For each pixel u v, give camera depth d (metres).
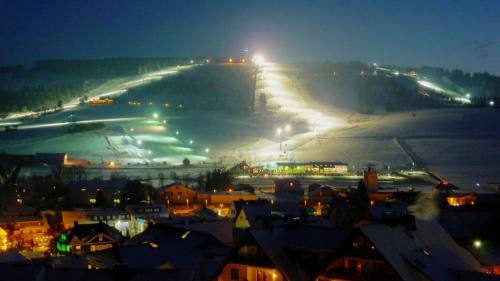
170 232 53.91
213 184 125.44
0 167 155.12
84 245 68.88
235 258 35.91
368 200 85.50
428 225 39.59
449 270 32.88
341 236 35.56
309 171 173.00
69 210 96.12
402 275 30.52
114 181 120.31
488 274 32.19
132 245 48.41
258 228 37.75
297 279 33.94
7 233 83.62
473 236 48.09
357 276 31.73
